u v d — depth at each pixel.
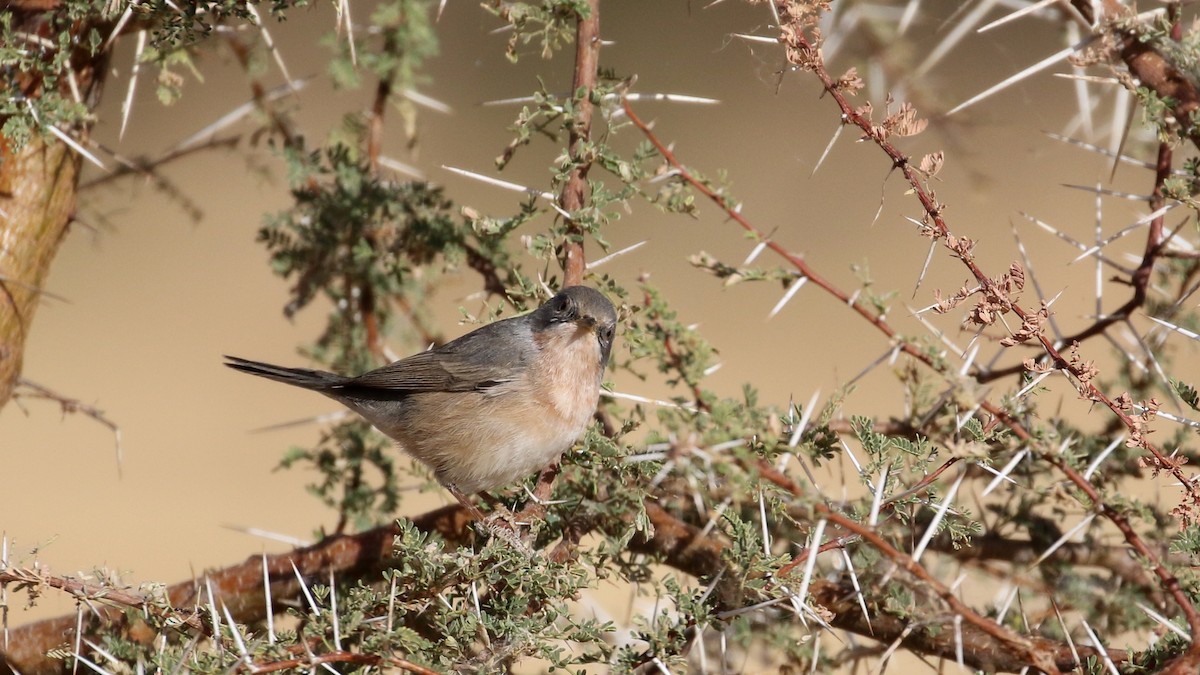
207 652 6.05
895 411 16.41
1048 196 18.27
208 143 10.12
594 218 7.18
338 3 8.06
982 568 7.97
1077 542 7.90
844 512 7.43
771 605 6.55
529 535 7.53
